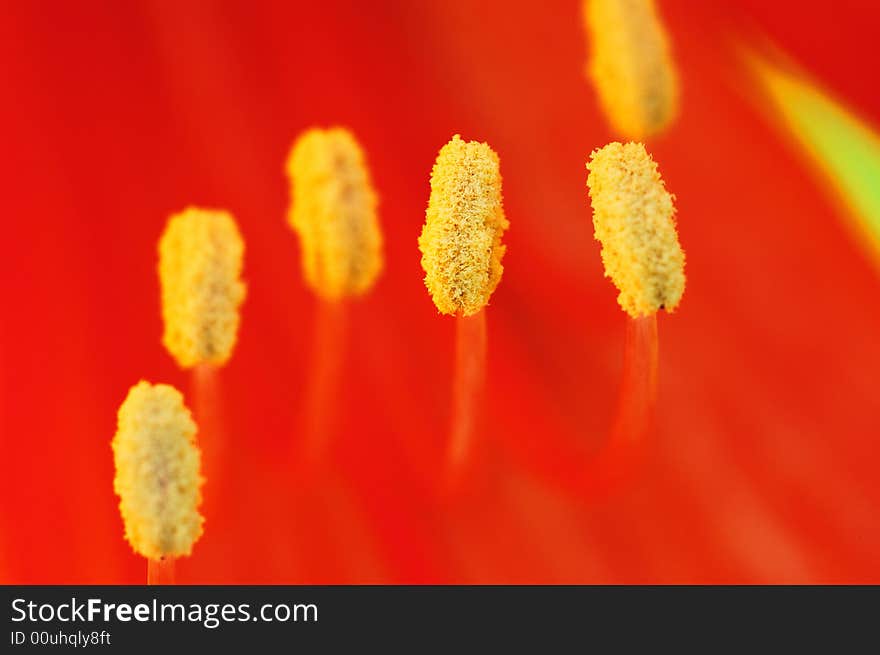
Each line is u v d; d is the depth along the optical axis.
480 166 0.16
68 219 0.17
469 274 0.16
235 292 0.16
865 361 0.17
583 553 0.16
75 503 0.16
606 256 0.16
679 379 0.17
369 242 0.16
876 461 0.16
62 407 0.16
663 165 0.17
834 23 0.17
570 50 0.17
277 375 0.17
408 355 0.17
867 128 0.17
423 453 0.17
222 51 0.17
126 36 0.17
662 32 0.17
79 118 0.17
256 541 0.16
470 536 0.16
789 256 0.17
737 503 0.16
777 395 0.17
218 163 0.17
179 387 0.17
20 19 0.17
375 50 0.17
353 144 0.16
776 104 0.17
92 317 0.17
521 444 0.16
